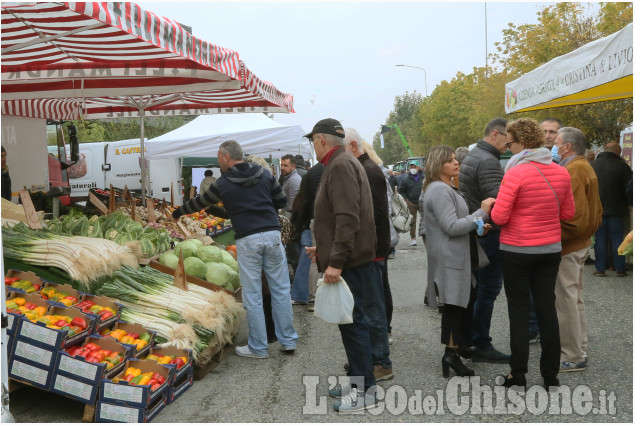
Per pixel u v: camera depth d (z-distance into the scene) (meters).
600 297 7.06
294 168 7.62
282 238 5.74
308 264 7.15
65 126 13.73
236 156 5.08
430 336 5.69
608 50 5.66
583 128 17.45
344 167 3.77
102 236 5.33
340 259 3.72
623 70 5.34
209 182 16.75
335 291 3.75
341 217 3.73
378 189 4.52
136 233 5.82
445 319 4.45
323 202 3.90
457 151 7.22
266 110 8.84
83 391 3.65
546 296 4.03
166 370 3.96
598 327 5.73
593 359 4.77
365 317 4.34
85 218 5.45
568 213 4.05
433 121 49.31
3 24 4.29
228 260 6.12
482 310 4.81
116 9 3.26
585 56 6.16
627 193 8.24
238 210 5.04
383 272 5.43
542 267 4.02
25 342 3.66
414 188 12.79
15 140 11.24
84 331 3.87
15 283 4.14
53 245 4.34
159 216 7.58
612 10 18.88
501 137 4.84
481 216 4.12
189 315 4.59
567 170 4.46
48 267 4.30
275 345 5.59
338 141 3.87
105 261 4.43
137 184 17.05
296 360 5.08
